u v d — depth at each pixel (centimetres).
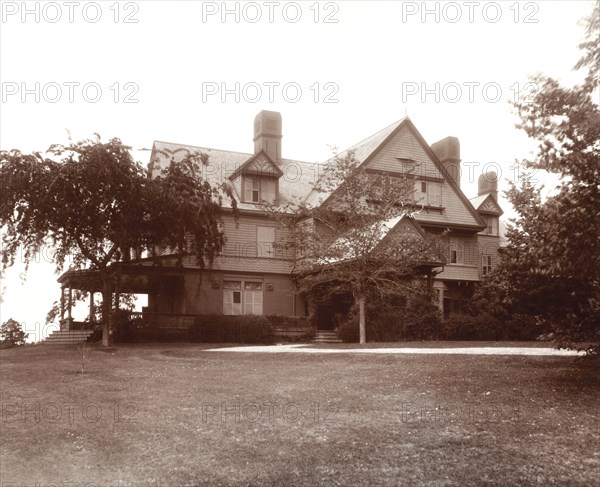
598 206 1129
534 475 877
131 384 1582
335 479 877
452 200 3888
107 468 934
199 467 927
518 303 1477
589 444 976
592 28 1004
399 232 2880
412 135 3812
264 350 2391
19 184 2427
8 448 1027
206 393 1420
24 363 2148
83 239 2798
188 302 3341
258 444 1020
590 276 1240
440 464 923
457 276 3825
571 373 1470
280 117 3959
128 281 3422
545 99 1080
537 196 1431
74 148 2534
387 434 1055
